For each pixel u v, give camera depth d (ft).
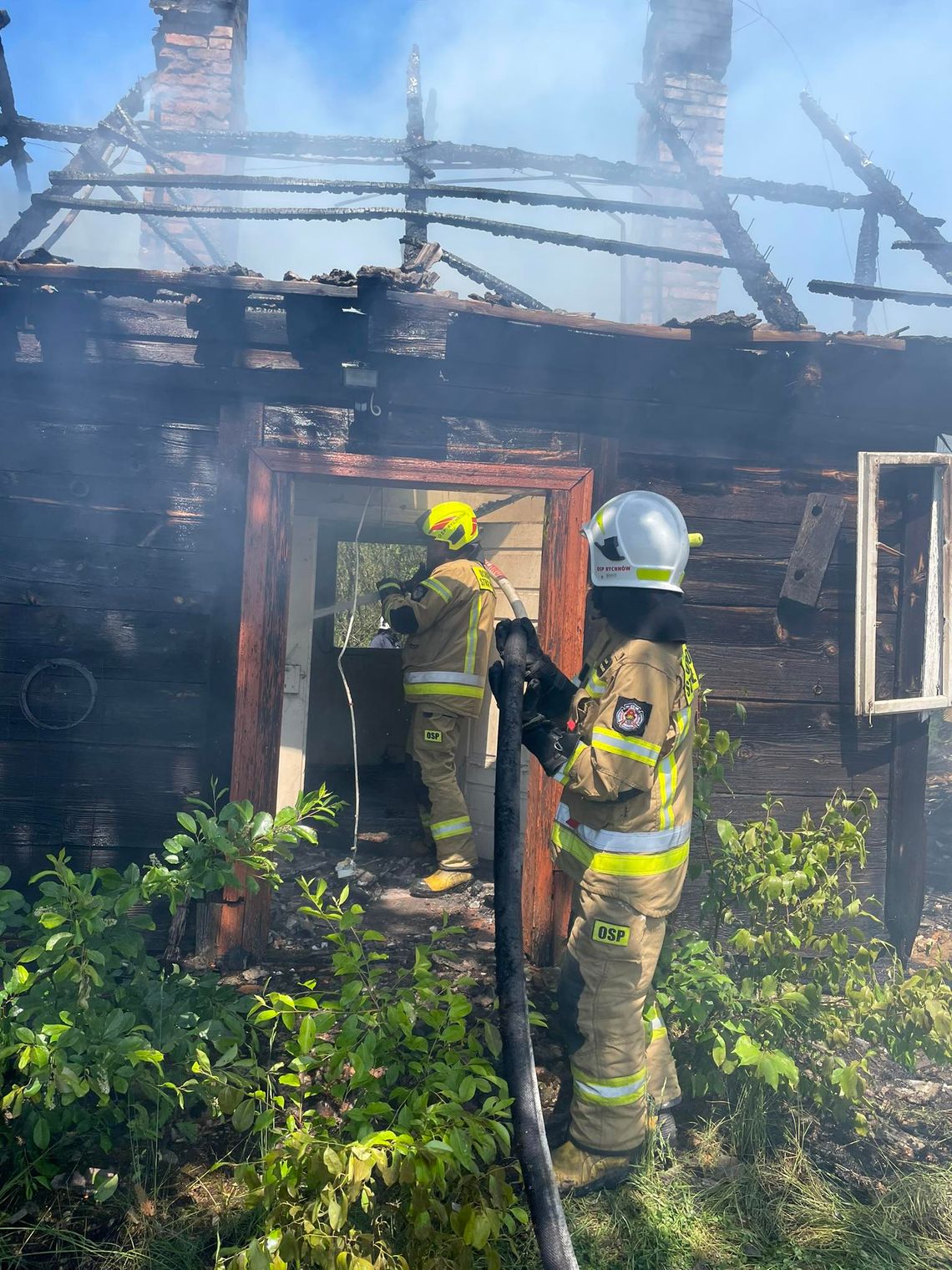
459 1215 6.81
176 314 12.49
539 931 13.60
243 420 12.81
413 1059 8.73
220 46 21.42
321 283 11.65
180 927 12.48
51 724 12.54
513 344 12.89
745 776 14.30
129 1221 8.17
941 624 14.05
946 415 14.64
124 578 12.69
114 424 12.64
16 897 9.16
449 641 16.66
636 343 12.69
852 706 14.61
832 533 14.21
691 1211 8.70
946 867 19.38
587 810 9.12
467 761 18.83
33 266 11.27
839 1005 10.36
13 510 12.47
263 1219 7.73
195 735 12.84
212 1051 9.92
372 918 15.30
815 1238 8.45
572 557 13.62
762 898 10.69
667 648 8.71
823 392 13.88
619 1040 8.91
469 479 13.32
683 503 14.07
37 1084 7.64
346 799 23.57
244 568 12.66
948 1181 9.28
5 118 17.16
